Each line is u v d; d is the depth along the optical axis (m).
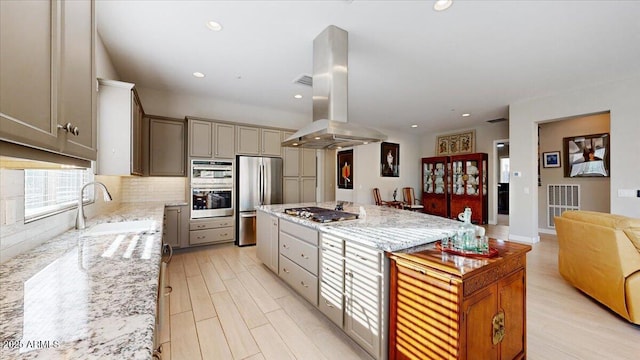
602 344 1.91
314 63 2.74
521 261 1.68
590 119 5.08
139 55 3.08
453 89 4.23
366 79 3.83
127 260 1.23
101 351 0.56
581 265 2.61
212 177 4.28
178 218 4.01
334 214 2.72
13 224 1.27
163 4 2.18
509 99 4.73
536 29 2.53
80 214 1.96
